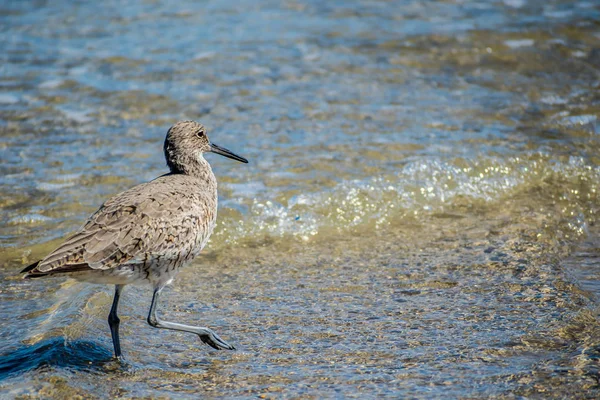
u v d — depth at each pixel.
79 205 13.48
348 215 13.60
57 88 17.88
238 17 22.02
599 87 18.39
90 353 9.45
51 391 8.58
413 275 11.60
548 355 9.14
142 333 10.09
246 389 8.67
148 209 9.26
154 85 18.09
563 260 12.12
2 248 12.32
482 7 22.78
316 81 18.42
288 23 21.64
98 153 15.26
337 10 22.56
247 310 10.68
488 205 14.07
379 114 16.89
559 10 22.50
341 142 15.66
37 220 13.06
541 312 10.27
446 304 10.64
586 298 10.67
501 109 17.27
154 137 15.93
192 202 9.75
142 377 8.98
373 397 8.37
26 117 16.58
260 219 13.32
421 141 15.71
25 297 11.02
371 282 11.44
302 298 11.01
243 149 15.37
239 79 18.41
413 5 22.91
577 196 14.37
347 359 9.28
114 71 18.70
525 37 20.78
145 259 9.13
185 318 10.47
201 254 12.52
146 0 23.20
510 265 11.77
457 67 19.33
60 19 21.75
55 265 8.45
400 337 9.77
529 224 13.29
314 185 14.18
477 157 15.09
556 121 16.73
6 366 9.12
